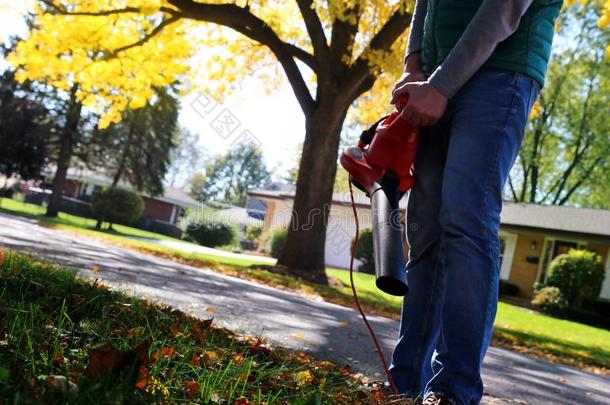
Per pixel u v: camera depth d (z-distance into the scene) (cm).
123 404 111
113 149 3322
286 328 381
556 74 3141
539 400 310
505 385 337
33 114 3044
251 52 1545
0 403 104
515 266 2503
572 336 1152
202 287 562
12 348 150
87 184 5353
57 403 107
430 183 205
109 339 178
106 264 605
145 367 138
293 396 159
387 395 199
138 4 1362
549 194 3362
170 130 3434
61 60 1416
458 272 176
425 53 212
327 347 335
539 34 189
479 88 184
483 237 177
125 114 3181
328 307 646
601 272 2016
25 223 1444
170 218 5262
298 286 974
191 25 1488
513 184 3456
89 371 129
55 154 3281
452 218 179
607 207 3209
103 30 1393
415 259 212
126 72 1479
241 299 517
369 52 1117
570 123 3150
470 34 177
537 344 775
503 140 181
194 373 164
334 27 1278
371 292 1248
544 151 3244
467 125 183
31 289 248
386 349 369
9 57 1391
